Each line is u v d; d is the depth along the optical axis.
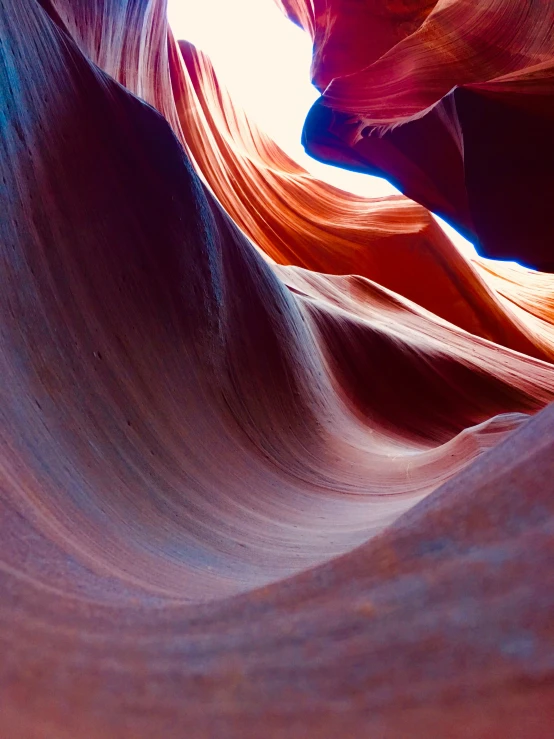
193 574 2.03
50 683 0.94
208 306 6.37
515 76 8.13
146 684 0.92
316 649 0.90
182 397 4.81
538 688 0.71
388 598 0.91
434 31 12.75
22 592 1.13
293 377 8.34
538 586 0.79
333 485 6.16
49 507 1.73
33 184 3.80
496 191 8.05
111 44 12.17
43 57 4.80
